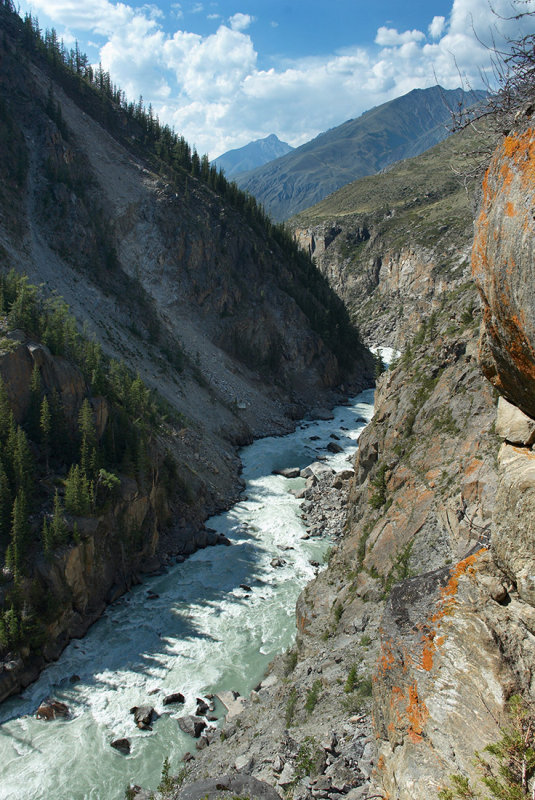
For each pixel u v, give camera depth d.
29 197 81.38
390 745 7.53
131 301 82.88
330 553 41.34
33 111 91.06
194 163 119.44
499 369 7.12
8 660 31.67
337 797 15.05
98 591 39.47
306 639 29.72
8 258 66.00
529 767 5.87
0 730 28.39
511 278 6.26
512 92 7.02
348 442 81.12
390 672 7.76
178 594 41.25
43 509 39.34
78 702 30.39
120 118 117.12
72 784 25.06
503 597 6.98
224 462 66.19
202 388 81.62
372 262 177.12
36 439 43.03
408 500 29.45
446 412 31.59
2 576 34.53
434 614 7.62
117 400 51.69
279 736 20.25
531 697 6.34
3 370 42.28
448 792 6.08
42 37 120.06
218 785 13.20
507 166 6.46
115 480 42.25
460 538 23.88
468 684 6.84
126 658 34.09
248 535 51.19
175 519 50.19
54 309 59.81
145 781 25.12
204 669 32.88
